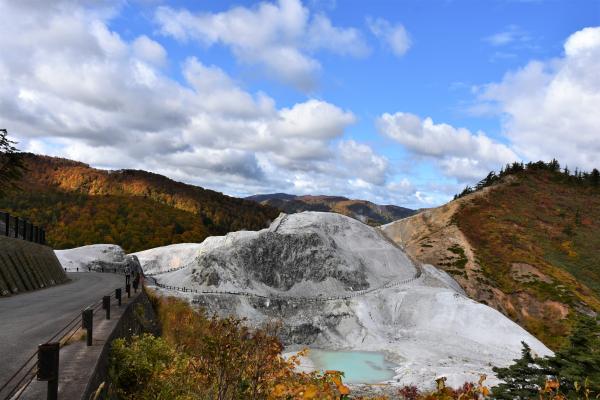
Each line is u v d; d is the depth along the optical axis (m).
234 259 73.31
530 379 23.14
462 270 93.81
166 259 92.69
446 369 43.19
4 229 41.41
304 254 78.06
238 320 7.90
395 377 42.22
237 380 7.16
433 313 63.47
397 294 68.31
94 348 9.91
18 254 32.62
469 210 122.88
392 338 57.84
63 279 43.88
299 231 85.31
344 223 96.50
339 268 77.00
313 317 60.97
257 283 71.31
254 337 7.61
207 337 7.45
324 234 87.12
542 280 86.75
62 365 8.50
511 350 54.03
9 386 7.48
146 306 25.81
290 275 74.94
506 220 116.69
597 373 20.62
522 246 103.06
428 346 53.56
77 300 22.62
